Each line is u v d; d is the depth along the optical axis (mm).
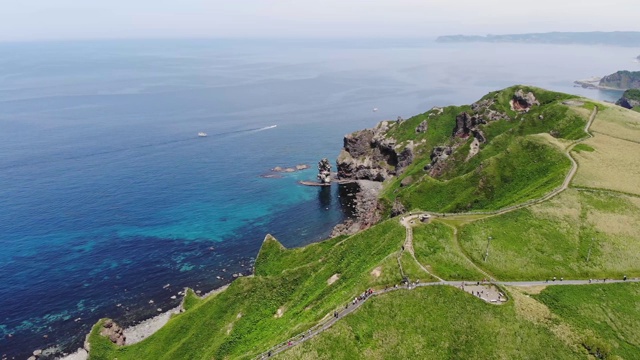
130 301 123688
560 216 100688
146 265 141625
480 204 131750
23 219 165875
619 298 80062
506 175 137000
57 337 109125
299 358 65500
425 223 99375
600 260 88750
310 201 197000
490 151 170250
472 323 69062
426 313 70625
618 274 85812
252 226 171500
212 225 170750
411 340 66875
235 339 94312
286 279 106438
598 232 95938
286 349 67562
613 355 65938
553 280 83562
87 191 194375
